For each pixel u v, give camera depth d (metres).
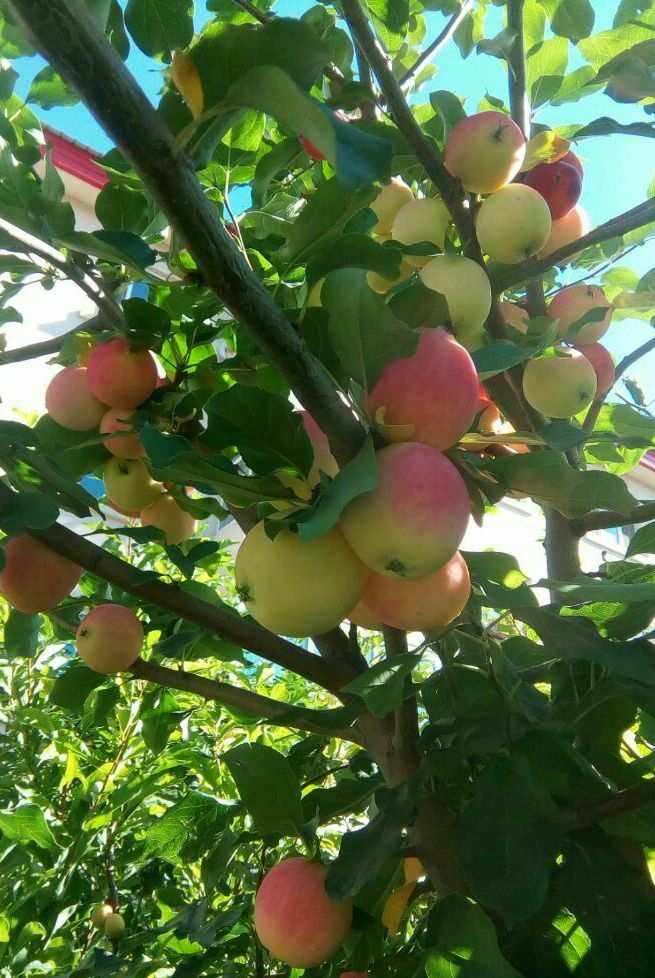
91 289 0.52
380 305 0.31
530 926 0.40
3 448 0.47
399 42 0.69
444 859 0.43
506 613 0.43
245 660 0.63
